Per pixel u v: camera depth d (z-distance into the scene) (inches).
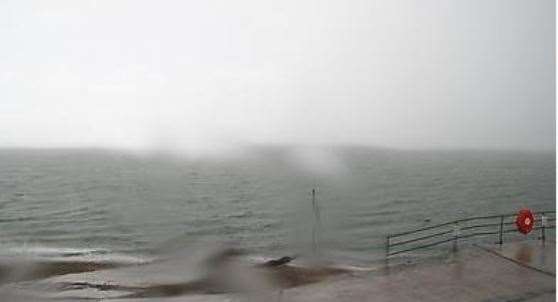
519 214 516.1
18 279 610.5
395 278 398.9
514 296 341.1
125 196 2158.0
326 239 985.5
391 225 1368.1
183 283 540.4
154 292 498.0
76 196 2192.4
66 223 1508.4
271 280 533.0
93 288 542.0
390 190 2279.8
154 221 1518.2
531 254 453.7
